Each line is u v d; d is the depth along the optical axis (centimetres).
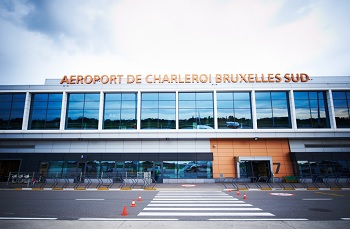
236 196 1616
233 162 2878
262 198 1512
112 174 2831
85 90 3006
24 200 1434
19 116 2978
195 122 2958
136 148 2911
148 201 1380
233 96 3033
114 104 3044
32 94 3056
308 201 1382
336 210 1091
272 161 2870
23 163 2883
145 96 3047
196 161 2858
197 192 1888
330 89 2945
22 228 752
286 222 842
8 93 3034
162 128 2945
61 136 2873
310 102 2984
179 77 3022
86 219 892
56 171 2866
